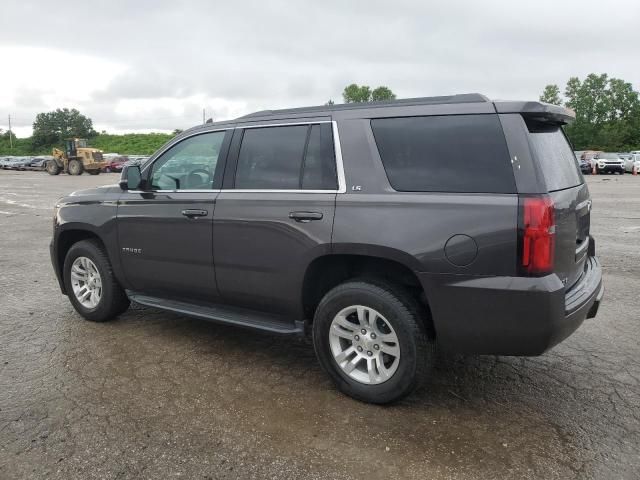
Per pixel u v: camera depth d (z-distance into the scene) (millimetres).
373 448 3064
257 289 3996
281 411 3498
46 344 4660
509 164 3109
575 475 2812
